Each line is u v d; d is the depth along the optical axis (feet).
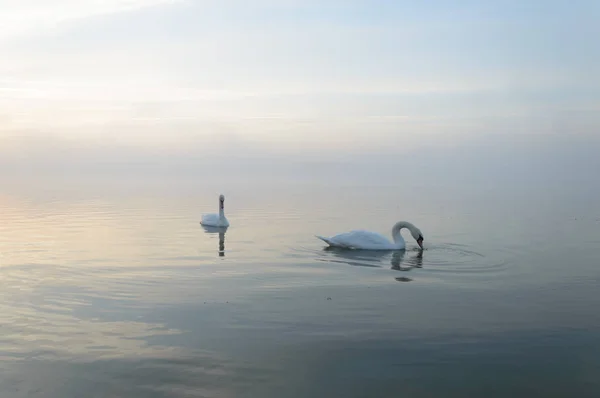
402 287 54.75
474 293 52.24
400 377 34.37
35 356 37.60
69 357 37.45
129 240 82.64
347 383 33.55
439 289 53.83
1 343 39.83
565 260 66.18
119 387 33.19
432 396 32.07
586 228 89.40
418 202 129.70
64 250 74.79
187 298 51.55
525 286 54.54
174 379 34.24
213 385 33.45
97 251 74.08
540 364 35.99
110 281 57.93
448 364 36.09
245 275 60.49
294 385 33.45
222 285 56.18
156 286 55.98
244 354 37.96
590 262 64.95
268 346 39.34
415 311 46.85
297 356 37.55
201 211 118.01
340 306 48.57
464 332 41.65
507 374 34.63
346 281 57.41
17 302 50.21
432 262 66.33
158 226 97.09
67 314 46.73
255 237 85.35
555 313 45.93
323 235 87.15
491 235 84.17
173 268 63.98
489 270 61.67
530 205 121.19
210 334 41.78
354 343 39.68
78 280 58.39
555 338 40.32
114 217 108.78
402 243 75.05
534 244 76.48
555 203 124.47
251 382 33.81
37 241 81.76
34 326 43.60
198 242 81.00
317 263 66.39
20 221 102.99
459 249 74.18
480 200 132.77
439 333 41.50
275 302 49.96
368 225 96.68
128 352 38.34
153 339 40.83
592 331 41.65
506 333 41.39
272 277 59.52
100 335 41.60
